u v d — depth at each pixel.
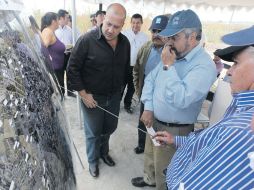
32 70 0.67
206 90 1.46
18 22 0.72
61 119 0.87
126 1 5.04
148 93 1.82
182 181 0.81
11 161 0.45
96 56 1.93
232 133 0.66
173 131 1.67
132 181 2.29
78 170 2.41
